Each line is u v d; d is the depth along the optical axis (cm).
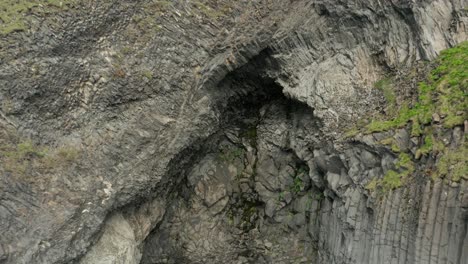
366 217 756
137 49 899
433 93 738
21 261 693
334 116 891
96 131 838
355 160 824
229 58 960
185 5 958
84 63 838
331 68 923
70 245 747
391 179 721
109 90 859
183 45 955
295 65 965
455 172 612
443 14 830
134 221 901
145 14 919
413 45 839
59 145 790
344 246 802
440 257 601
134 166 863
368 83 883
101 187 809
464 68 727
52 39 805
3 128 738
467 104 665
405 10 838
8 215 707
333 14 915
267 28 955
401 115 771
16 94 757
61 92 807
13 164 732
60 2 825
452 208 600
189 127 954
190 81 962
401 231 671
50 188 757
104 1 870
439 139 668
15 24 776
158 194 959
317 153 915
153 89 910
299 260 978
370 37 893
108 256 800
